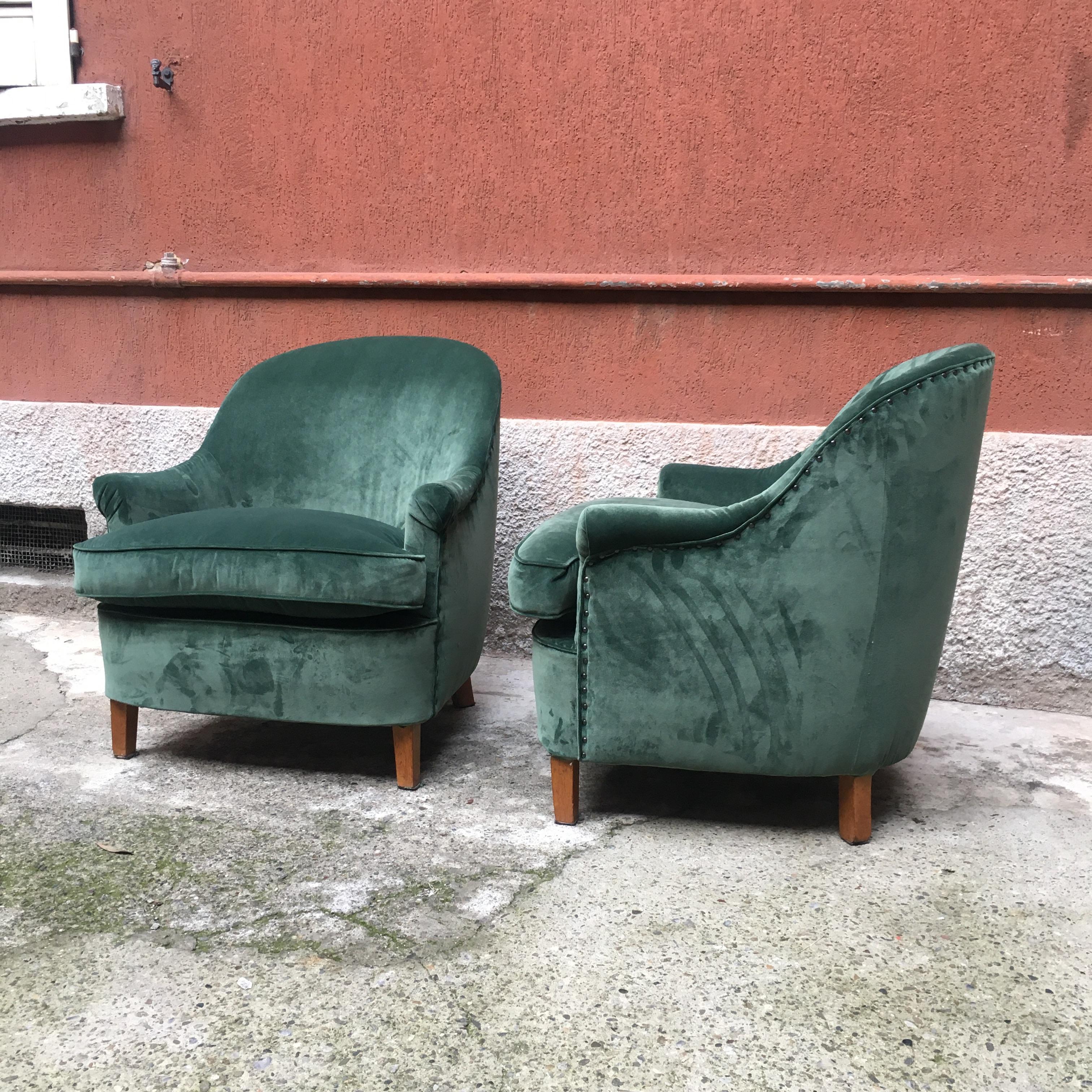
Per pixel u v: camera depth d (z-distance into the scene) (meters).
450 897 1.82
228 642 2.31
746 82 2.91
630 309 3.10
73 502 3.74
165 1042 1.41
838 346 2.95
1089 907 1.81
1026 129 2.73
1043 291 2.74
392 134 3.23
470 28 3.10
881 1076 1.36
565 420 3.21
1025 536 2.86
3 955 1.62
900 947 1.67
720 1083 1.34
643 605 2.00
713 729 2.02
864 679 1.96
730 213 2.98
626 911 1.78
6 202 3.65
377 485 2.79
